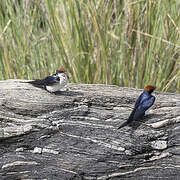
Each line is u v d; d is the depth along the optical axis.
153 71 12.44
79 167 9.24
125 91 10.82
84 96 10.20
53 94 10.19
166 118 9.83
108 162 9.26
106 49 12.50
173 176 9.31
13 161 9.23
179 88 12.71
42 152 9.34
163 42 12.55
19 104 9.70
